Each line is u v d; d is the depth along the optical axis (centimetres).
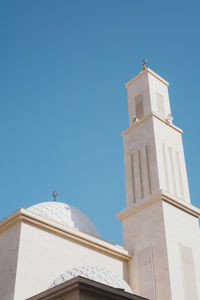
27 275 2644
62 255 2902
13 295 2517
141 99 4075
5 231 2898
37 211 3609
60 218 3572
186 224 3406
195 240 3394
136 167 3728
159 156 3600
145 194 3525
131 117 4078
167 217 3275
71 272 2606
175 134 3938
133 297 2105
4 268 2717
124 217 3588
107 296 2027
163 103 4094
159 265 3094
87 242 3084
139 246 3319
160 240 3183
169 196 3359
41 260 2767
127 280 3234
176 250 3172
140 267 3219
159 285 3016
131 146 3875
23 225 2798
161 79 4253
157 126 3781
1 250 2825
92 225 3797
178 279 3027
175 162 3747
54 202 3844
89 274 2525
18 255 2664
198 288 3136
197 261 3288
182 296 2967
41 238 2848
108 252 3203
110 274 2628
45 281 2712
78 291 1934
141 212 3459
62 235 2983
